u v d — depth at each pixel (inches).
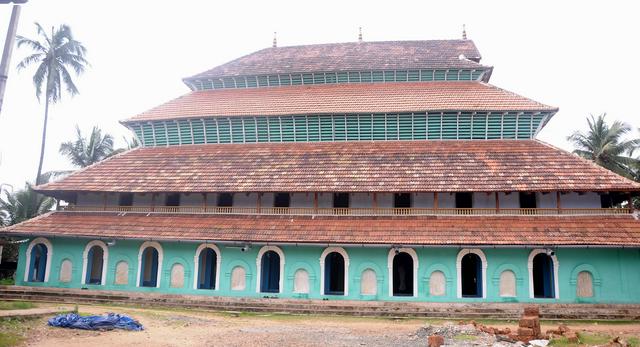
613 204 1180.5
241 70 1505.9
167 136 1370.6
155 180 1198.3
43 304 987.9
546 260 1048.8
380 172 1126.4
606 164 1868.8
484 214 1063.0
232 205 1208.8
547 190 1024.2
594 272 989.8
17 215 1740.9
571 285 987.3
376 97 1323.8
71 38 1739.7
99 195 1253.1
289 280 1050.7
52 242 1157.7
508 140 1218.6
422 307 964.0
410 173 1112.8
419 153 1184.2
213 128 1337.4
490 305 960.9
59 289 1096.2
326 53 1572.3
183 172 1217.4
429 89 1352.1
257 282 1063.0
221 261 1084.5
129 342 599.8
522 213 1057.5
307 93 1397.6
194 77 1505.9
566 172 1071.6
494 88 1326.3
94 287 1117.7
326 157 1206.3
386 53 1521.9
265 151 1268.5
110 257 1131.9
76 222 1168.2
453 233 1007.6
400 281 1149.1
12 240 1549.0
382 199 1142.3
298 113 1274.6
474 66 1385.3
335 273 1163.3
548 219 1034.7
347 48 1593.3
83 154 2020.2
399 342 653.3
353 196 1151.6
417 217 1071.0
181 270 1098.7
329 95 1366.9
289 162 1203.2
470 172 1096.2
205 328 753.0
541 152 1150.3
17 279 1147.3
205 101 1419.8
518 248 1001.5
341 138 1282.0
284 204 1189.1
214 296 1044.5
